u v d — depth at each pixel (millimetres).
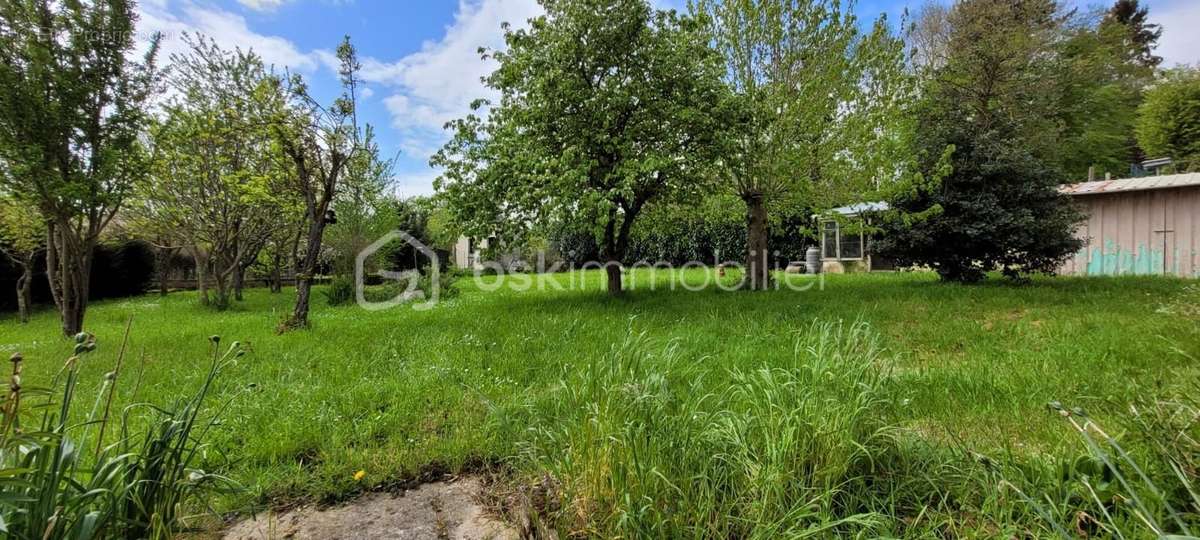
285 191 9164
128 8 7250
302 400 3521
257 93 7570
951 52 20297
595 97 8609
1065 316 5691
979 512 1740
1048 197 9156
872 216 10797
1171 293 7148
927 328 5469
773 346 4828
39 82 6555
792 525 1712
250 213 12664
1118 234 11508
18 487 1373
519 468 2543
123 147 7473
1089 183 12305
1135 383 3070
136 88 7457
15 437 1349
